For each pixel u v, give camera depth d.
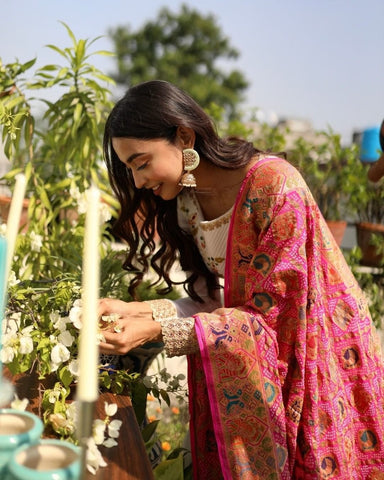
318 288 1.46
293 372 1.42
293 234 1.40
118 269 2.07
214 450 1.61
